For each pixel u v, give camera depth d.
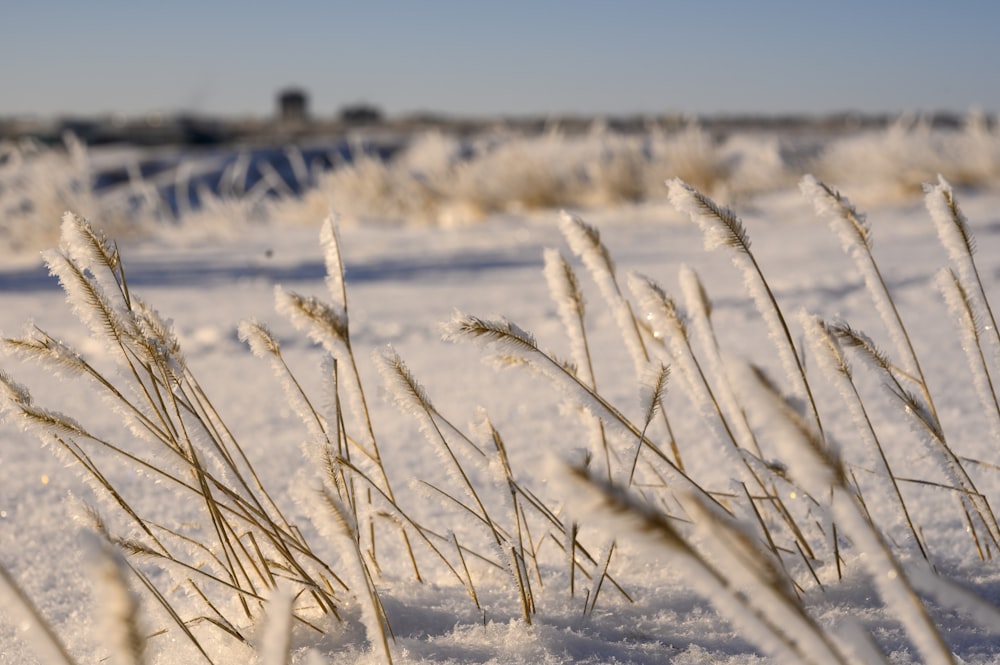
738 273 3.69
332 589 1.15
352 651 1.07
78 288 1.05
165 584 1.27
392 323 2.93
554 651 1.06
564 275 1.20
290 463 1.60
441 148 8.84
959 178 6.46
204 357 2.55
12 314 3.29
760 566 0.65
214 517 1.10
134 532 1.10
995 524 1.17
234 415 1.93
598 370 2.19
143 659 0.66
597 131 9.08
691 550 0.64
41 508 1.45
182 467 1.08
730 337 2.45
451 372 2.25
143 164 14.39
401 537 1.37
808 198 1.14
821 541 1.26
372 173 8.17
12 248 5.95
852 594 1.14
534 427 1.74
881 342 2.28
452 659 1.05
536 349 1.03
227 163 13.90
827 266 3.68
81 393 2.12
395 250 5.41
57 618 1.19
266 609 1.12
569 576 1.23
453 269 4.43
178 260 5.25
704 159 7.63
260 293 3.81
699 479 1.47
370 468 1.18
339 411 1.12
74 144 7.24
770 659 1.05
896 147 6.91
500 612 1.14
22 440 1.75
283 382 1.14
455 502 1.14
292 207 8.06
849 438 1.60
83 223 1.08
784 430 0.61
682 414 1.74
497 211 7.71
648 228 5.88
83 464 1.08
